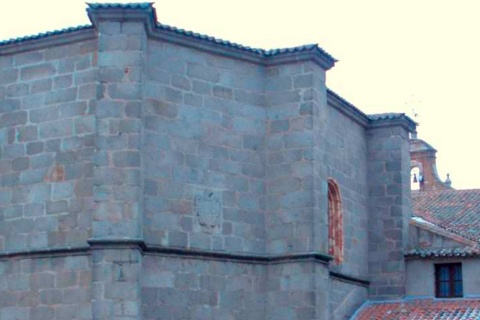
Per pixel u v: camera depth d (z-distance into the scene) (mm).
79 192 25719
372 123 35906
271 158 28875
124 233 24281
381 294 34594
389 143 35719
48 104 26734
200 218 26906
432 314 32188
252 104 28984
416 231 35000
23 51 27359
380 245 35062
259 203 28516
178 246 26203
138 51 25391
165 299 25625
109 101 25125
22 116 27062
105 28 25516
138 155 24844
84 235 25375
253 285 27797
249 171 28469
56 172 26188
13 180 26812
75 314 25016
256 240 28188
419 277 34219
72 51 26688
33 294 25734
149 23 25859
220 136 27938
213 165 27594
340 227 32812
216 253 26922
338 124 33594
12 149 27016
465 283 33344
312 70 28891
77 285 25141
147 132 26109
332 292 31484
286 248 28000
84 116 26094
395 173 35375
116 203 24484
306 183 28203
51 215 26000
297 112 28812
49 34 26750
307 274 27484
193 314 26219
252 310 27609
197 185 27078
